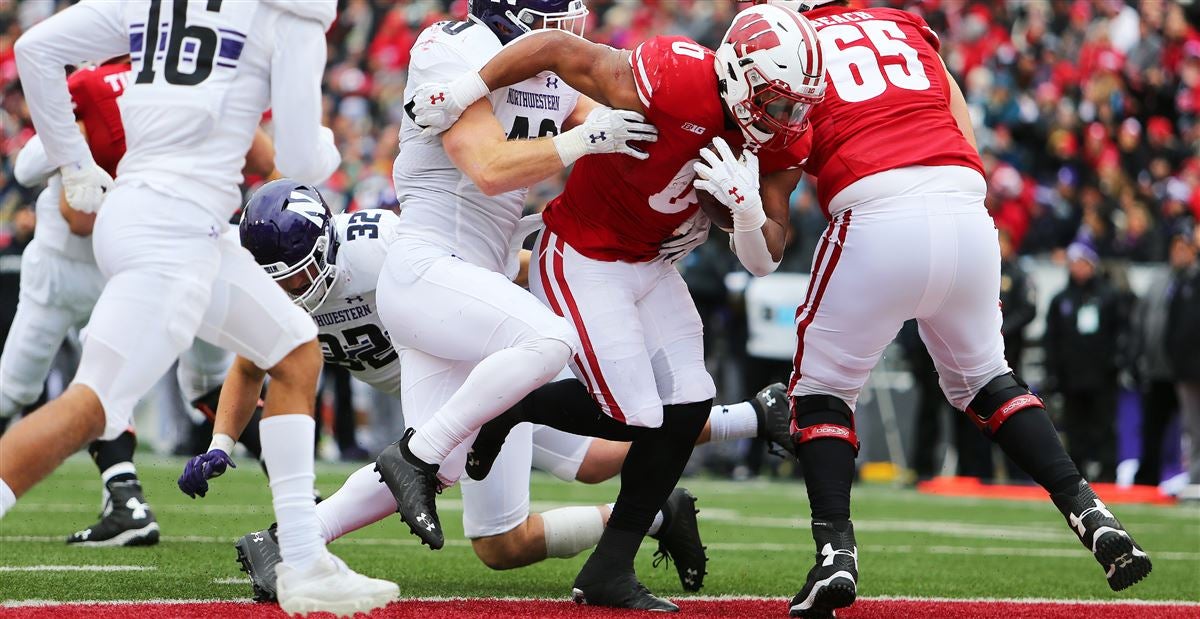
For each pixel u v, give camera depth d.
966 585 16.62
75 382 10.81
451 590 14.59
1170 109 48.44
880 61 13.47
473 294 12.77
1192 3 51.69
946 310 13.31
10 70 51.78
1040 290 39.25
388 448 12.59
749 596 15.15
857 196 12.95
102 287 19.05
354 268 14.33
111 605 12.07
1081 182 45.59
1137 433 39.31
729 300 37.28
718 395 37.84
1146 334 35.44
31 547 17.66
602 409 13.26
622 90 12.51
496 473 14.51
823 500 13.09
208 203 11.18
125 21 11.67
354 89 53.69
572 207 13.41
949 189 12.98
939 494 35.59
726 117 12.52
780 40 12.06
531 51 12.57
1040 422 13.48
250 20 11.27
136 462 35.50
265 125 36.03
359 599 11.21
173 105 11.13
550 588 15.16
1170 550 21.86
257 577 12.91
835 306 13.16
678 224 13.27
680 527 15.28
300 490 11.37
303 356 11.48
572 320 13.16
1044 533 25.20
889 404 39.22
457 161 12.75
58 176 18.39
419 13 56.41
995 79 48.12
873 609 13.83
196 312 11.08
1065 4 52.88
